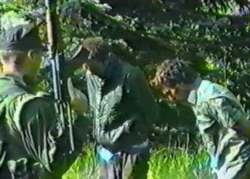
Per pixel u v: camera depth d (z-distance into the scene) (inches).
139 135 286.2
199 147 409.4
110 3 478.3
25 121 204.7
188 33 483.8
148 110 286.8
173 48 470.9
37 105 206.1
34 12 420.2
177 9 493.0
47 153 206.2
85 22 467.5
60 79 238.4
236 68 470.0
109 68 279.9
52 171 208.1
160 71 263.6
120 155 287.9
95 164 368.8
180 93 264.5
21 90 210.4
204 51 474.3
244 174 267.3
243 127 264.5
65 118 214.8
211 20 492.7
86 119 251.6
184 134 421.4
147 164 291.1
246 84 461.1
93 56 276.4
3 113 205.8
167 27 480.1
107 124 284.0
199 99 264.1
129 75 281.7
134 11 481.7
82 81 292.0
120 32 469.7
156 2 491.8
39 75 233.8
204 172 390.9
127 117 283.6
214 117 264.7
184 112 422.9
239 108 264.8
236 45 480.1
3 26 322.7
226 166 268.1
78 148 221.1
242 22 492.4
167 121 418.6
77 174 374.9
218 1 498.9
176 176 402.3
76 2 470.0
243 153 265.7
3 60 216.1
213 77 462.9
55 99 212.4
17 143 206.5
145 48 463.8
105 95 282.4
